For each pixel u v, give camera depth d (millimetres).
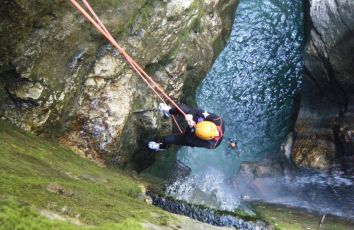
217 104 12055
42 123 6637
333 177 10250
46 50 6258
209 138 6348
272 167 11234
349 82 10117
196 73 9711
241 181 10695
